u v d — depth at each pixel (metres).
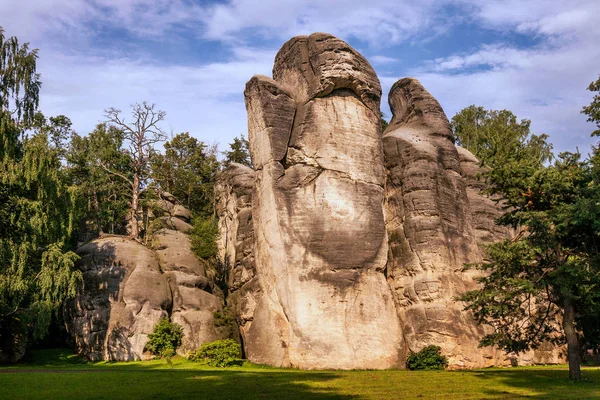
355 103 41.44
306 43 42.34
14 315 41.06
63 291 41.00
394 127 47.59
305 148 39.31
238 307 44.50
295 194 38.34
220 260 54.44
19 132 41.47
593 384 24.22
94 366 37.91
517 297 27.42
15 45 43.91
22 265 37.72
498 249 26.88
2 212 37.62
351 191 38.78
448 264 38.62
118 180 60.25
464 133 70.31
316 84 40.38
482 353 36.94
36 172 39.19
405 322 37.78
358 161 39.81
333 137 39.75
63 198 42.59
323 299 36.06
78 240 54.53
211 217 62.09
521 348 27.55
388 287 38.06
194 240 50.66
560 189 26.77
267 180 39.41
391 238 40.94
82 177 57.50
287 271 36.84
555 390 22.48
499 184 29.00
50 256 39.72
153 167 64.25
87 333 42.19
